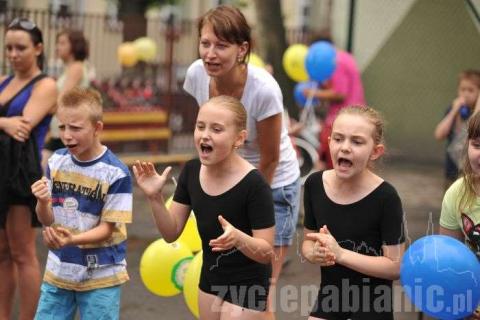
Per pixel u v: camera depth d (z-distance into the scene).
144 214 18.52
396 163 24.80
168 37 25.89
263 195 7.63
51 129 14.81
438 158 25.38
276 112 8.76
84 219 8.52
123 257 8.69
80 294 8.57
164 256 9.48
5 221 9.89
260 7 27.06
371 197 7.52
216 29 8.32
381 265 7.37
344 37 27.66
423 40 26.02
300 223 16.31
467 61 25.25
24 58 10.10
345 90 18.83
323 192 7.77
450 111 13.80
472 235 7.55
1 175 9.75
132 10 36.66
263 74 8.78
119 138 24.02
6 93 10.25
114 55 27.06
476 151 7.32
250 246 7.36
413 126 26.11
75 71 15.35
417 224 16.84
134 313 11.70
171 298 12.39
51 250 8.63
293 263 13.85
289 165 9.38
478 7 20.53
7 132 9.81
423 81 26.00
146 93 24.83
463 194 7.55
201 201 7.80
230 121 7.57
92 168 8.49
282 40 27.20
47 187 8.27
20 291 10.11
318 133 21.41
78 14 24.72
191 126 26.39
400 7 26.12
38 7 33.97
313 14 31.86
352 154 7.44
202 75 9.07
